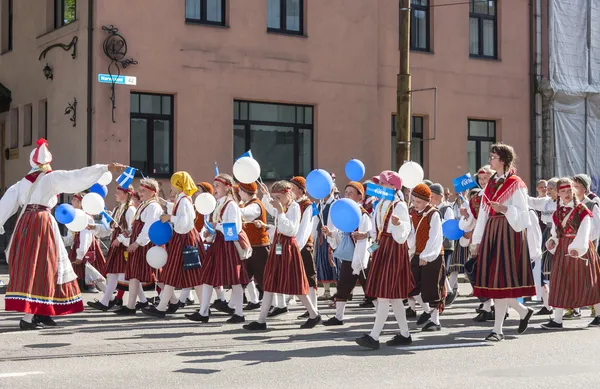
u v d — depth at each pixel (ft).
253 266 37.96
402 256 28.02
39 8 63.46
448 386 21.83
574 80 75.82
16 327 32.48
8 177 68.95
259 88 60.95
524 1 73.61
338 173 64.08
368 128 65.36
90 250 41.11
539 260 38.29
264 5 61.21
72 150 58.29
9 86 68.03
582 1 76.48
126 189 38.27
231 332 31.83
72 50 58.44
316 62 63.26
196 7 59.41
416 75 67.97
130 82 56.29
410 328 33.63
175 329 32.50
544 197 41.50
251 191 35.78
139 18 56.90
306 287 32.94
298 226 32.65
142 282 36.99
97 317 36.19
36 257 29.91
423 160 69.10
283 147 62.64
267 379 22.53
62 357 25.85
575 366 24.88
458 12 70.08
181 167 58.13
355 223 28.68
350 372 23.65
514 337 30.86
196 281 35.60
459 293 48.47
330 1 63.98
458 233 34.32
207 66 59.06
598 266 34.24
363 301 43.27
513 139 72.79
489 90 71.51
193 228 36.01
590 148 76.43
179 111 58.08
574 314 37.17
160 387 21.38
